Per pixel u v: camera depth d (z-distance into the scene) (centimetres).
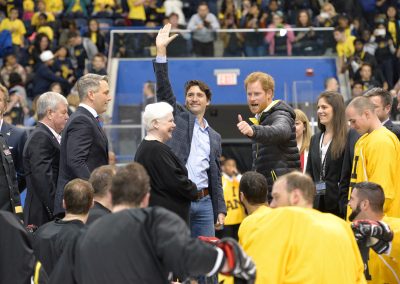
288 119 781
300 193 659
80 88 854
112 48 2058
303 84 1723
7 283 665
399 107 959
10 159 847
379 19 2245
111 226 564
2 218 671
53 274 602
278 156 796
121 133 1562
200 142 883
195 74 2067
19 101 1681
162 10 2355
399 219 759
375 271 773
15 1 2362
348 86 2020
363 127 823
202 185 877
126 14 2331
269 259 638
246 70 2067
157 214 559
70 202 710
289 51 2064
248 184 728
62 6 2350
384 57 2127
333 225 646
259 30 2066
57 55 2052
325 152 882
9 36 2239
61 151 846
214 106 2062
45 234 717
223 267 548
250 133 733
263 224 650
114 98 1599
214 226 899
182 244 541
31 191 891
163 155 784
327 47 2061
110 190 587
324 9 2255
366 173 820
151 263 554
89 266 564
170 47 2075
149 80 2033
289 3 2331
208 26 2156
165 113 795
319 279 632
